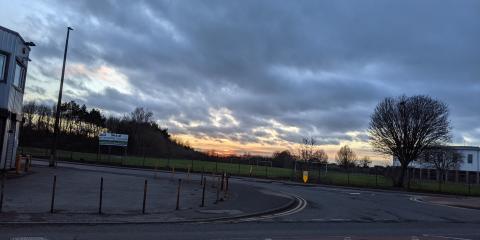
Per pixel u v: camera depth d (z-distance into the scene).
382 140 51.59
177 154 88.75
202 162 71.31
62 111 115.38
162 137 105.56
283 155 78.31
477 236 14.94
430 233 15.31
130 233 12.38
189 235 12.47
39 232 11.93
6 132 27.36
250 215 17.80
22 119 31.06
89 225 13.53
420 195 40.16
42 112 113.12
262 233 13.48
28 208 15.95
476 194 47.06
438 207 26.64
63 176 29.69
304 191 33.41
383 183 54.00
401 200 31.02
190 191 25.84
